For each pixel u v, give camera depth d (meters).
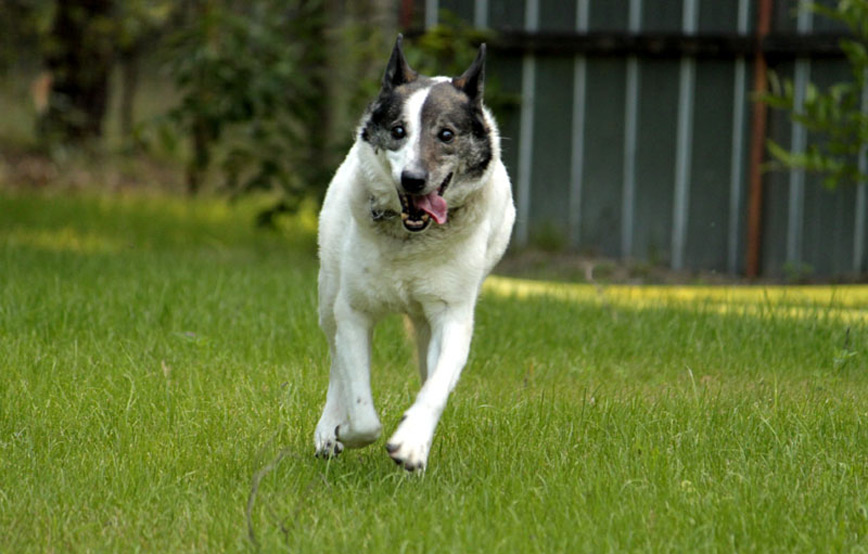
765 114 16.06
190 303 10.02
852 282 15.38
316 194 16.95
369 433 6.00
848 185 15.88
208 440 6.48
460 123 5.96
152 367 8.08
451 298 6.13
